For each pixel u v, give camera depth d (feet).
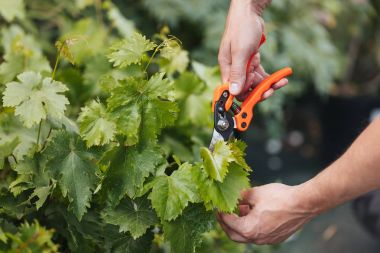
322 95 12.00
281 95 10.20
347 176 3.83
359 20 13.57
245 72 4.26
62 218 3.90
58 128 4.05
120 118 3.65
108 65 5.02
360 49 15.10
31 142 4.05
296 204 4.05
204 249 4.82
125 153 3.70
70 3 8.42
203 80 5.35
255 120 12.90
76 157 3.71
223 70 4.48
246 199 4.20
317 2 11.60
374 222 8.48
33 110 3.69
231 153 3.68
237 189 3.68
